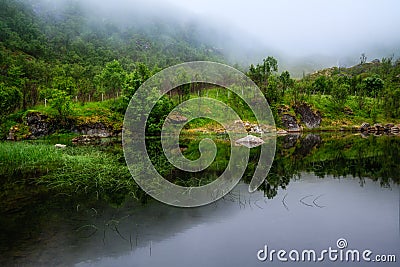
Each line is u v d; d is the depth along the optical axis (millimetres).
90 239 8281
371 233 8797
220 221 9695
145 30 161750
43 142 30734
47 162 18484
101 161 18469
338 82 68062
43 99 42250
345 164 19781
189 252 7570
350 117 57500
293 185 14297
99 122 39438
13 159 18641
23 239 8250
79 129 38656
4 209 10648
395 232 8875
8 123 34969
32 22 117812
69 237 8398
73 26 135500
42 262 7039
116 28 154625
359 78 70938
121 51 117375
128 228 9078
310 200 11914
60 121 38188
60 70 56031
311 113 54562
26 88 40750
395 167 18641
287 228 9133
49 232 8719
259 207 11062
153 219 9812
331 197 12289
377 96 66750
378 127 53219
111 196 12328
